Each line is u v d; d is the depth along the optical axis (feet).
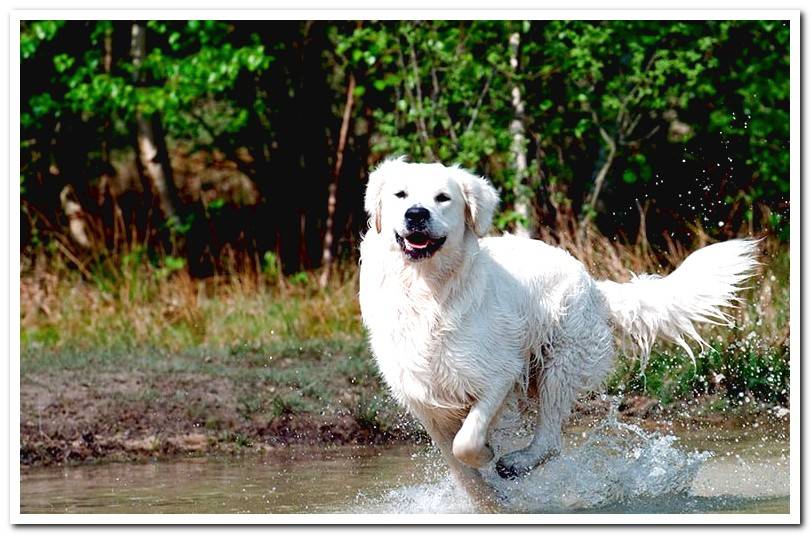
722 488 25.12
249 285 48.08
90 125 62.28
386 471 28.22
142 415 32.94
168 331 43.86
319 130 62.69
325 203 62.64
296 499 24.66
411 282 21.70
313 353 39.73
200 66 53.21
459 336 21.75
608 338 25.03
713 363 35.27
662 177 55.01
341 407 34.06
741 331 36.22
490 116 51.98
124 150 69.26
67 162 61.87
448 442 23.02
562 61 50.52
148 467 29.48
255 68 53.31
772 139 54.08
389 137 50.75
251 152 64.18
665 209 50.11
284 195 63.26
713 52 53.47
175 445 31.58
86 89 53.62
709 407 33.94
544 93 53.16
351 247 58.80
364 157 61.87
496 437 24.54
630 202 54.44
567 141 55.52
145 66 55.26
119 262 51.67
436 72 52.60
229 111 63.16
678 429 32.58
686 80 51.88
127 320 44.75
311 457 30.48
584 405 28.89
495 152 50.98
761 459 28.43
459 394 22.07
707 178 53.98
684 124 57.52
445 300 21.68
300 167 63.16
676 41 51.19
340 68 61.52
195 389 34.91
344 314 44.21
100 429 32.01
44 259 51.03
